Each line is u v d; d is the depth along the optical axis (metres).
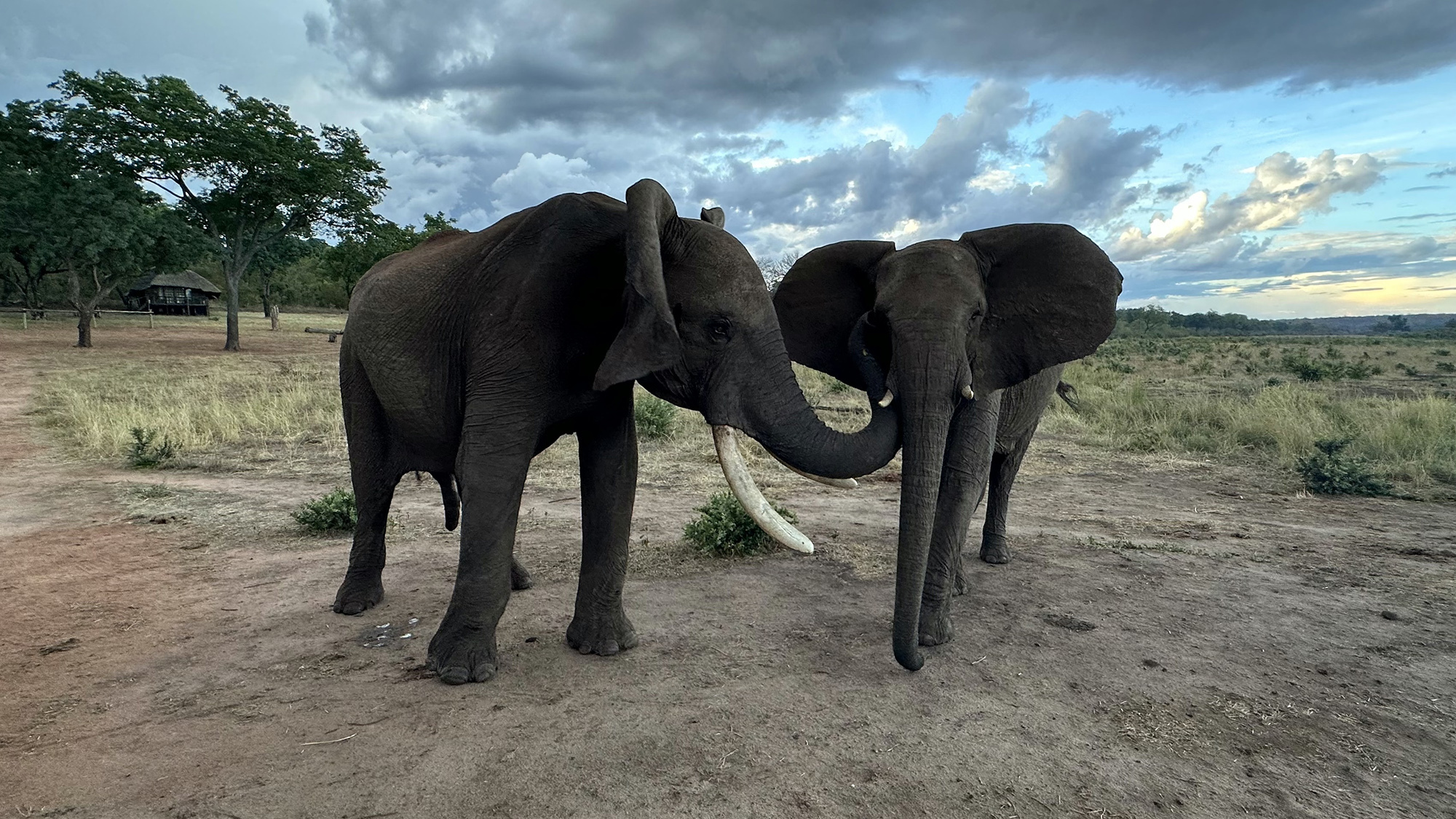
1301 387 19.39
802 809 3.04
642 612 5.22
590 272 3.81
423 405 4.50
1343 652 4.65
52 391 17.75
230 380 20.69
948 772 3.32
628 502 4.50
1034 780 3.28
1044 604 5.46
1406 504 8.93
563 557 6.52
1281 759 3.48
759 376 3.66
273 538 7.09
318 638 4.72
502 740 3.49
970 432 4.82
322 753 3.37
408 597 5.50
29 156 31.16
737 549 6.57
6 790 3.07
